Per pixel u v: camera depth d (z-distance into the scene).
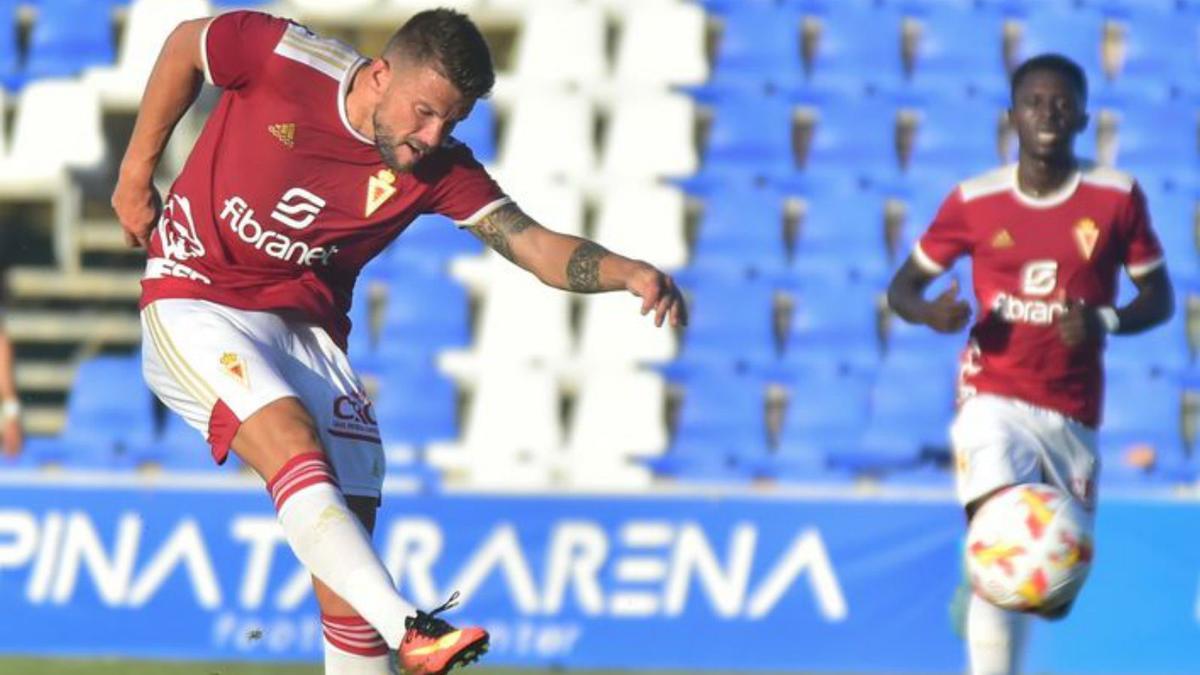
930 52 38.81
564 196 35.72
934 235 21.05
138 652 27.12
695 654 27.19
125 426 32.72
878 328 34.72
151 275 15.38
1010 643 19.73
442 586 27.31
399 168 14.40
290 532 13.74
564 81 37.84
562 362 33.66
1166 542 27.36
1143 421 33.28
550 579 27.34
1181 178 37.34
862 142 37.41
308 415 14.32
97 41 38.56
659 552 27.38
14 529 27.45
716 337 34.16
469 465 32.06
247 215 14.89
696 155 37.16
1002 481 19.81
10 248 37.62
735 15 39.06
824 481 31.89
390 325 34.28
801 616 27.27
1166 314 20.78
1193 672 27.11
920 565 27.28
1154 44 39.25
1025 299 20.52
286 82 14.59
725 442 32.66
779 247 35.66
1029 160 20.41
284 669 26.28
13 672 25.67
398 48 14.08
